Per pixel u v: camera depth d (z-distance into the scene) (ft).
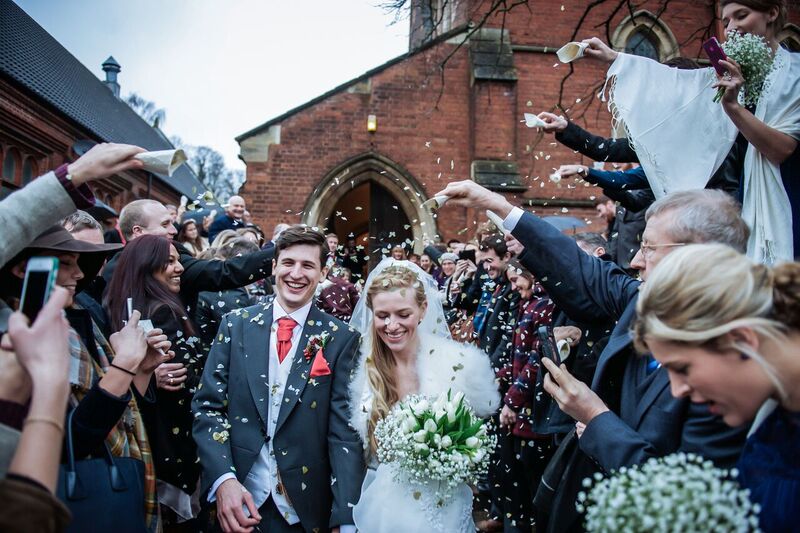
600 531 4.19
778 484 4.15
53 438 3.98
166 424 9.81
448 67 45.37
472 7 44.37
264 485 8.50
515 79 42.68
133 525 5.93
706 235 5.72
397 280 8.82
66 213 5.72
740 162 8.79
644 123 8.64
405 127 44.83
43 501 3.68
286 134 44.39
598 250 12.78
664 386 5.93
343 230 57.67
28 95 46.47
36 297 4.56
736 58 7.76
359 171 44.39
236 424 8.73
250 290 15.92
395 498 7.80
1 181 44.55
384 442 7.94
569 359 9.21
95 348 7.20
